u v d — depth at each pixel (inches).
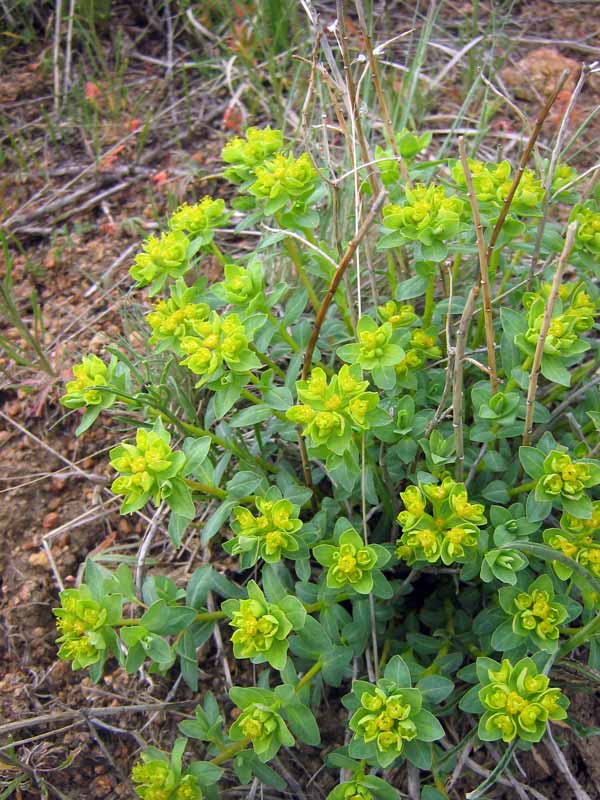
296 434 14.5
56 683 15.3
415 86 22.2
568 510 11.8
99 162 23.5
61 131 24.4
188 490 12.1
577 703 14.4
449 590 15.2
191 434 14.6
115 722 14.7
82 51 26.6
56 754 14.4
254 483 13.7
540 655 12.1
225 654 15.2
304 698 12.4
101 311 20.5
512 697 11.0
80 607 11.7
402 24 26.9
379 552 12.2
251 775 12.7
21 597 16.3
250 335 12.7
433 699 12.3
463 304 14.5
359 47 24.3
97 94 25.3
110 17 27.3
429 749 11.7
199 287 14.1
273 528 12.5
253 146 14.5
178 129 24.6
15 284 21.1
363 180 14.4
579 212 13.6
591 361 16.0
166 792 11.6
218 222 14.3
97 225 22.4
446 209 12.9
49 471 18.0
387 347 12.6
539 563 13.4
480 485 14.6
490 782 11.4
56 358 19.3
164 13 27.3
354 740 11.6
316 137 22.0
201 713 12.8
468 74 24.6
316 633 12.2
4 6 25.8
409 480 15.1
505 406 12.9
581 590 13.4
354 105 13.9
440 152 20.5
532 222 18.0
